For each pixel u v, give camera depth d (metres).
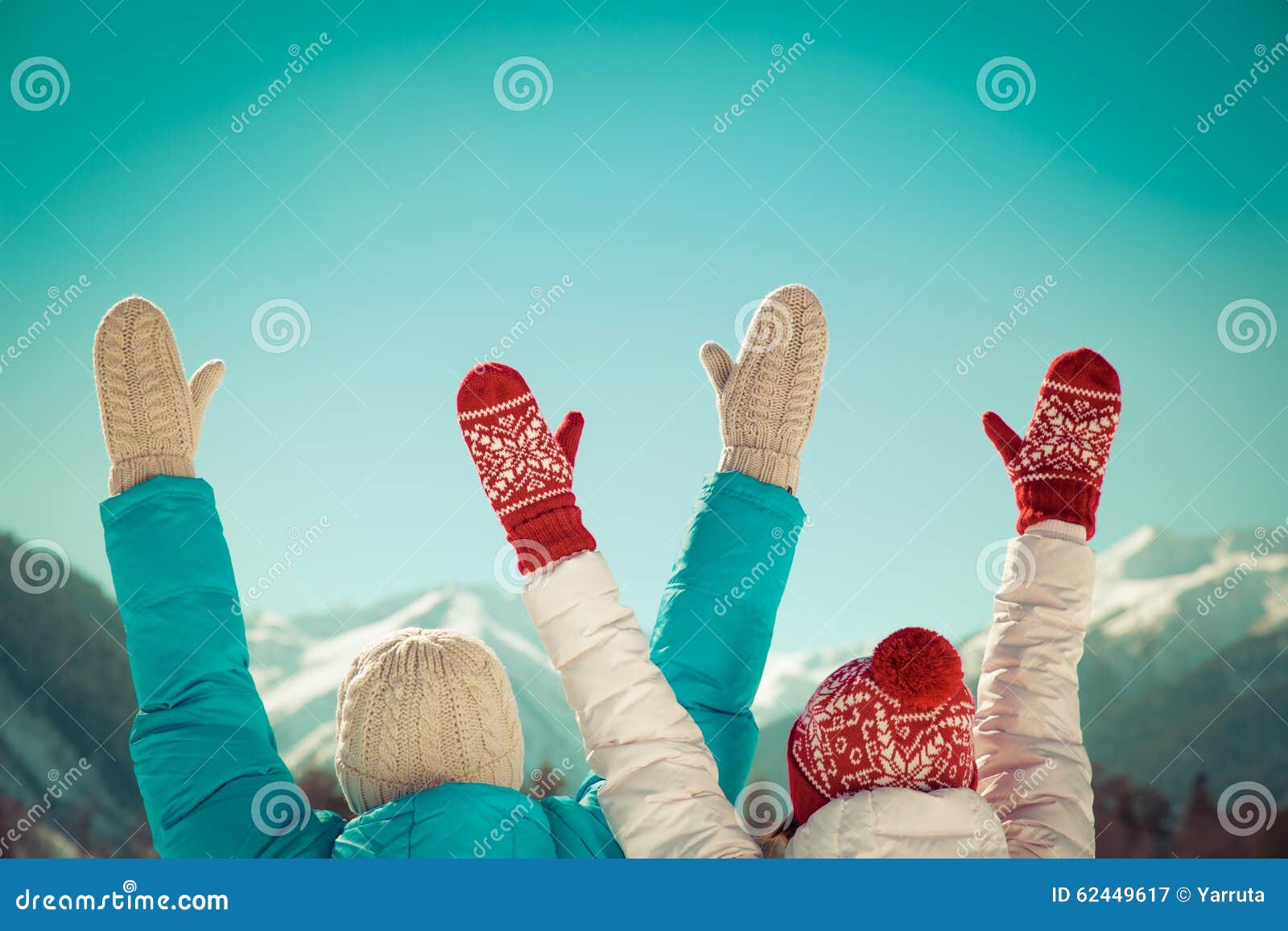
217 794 2.32
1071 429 2.69
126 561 2.59
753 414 2.84
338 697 2.38
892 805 2.01
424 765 2.24
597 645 2.15
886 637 2.14
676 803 2.08
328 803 4.90
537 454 2.26
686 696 2.55
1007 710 2.46
